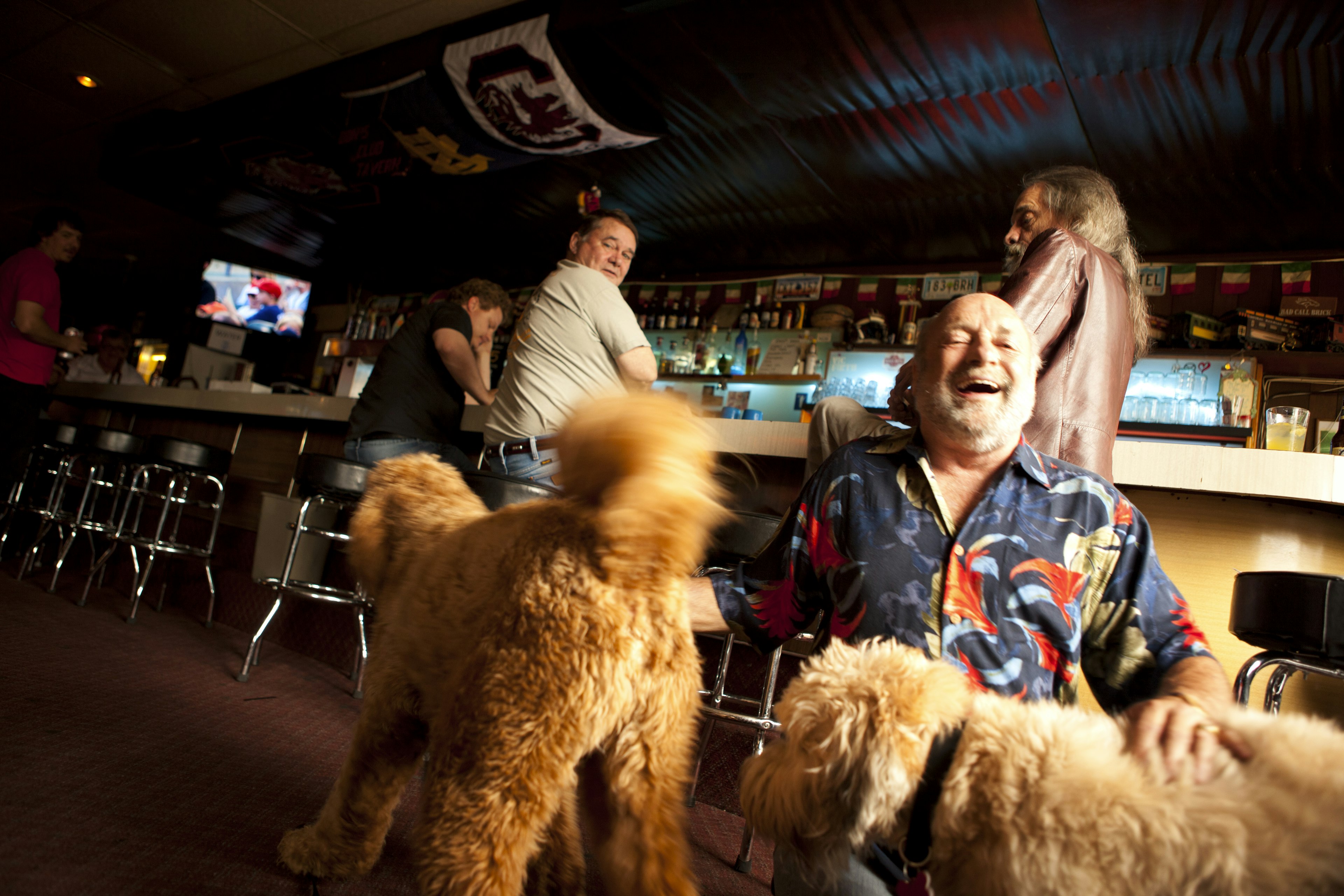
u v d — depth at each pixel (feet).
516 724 3.06
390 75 15.66
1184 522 6.97
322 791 5.82
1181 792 1.80
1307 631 4.51
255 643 8.82
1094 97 12.48
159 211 24.95
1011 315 3.61
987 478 3.68
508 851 3.00
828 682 2.29
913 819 2.09
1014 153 14.26
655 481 3.12
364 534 4.36
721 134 15.47
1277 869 1.62
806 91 13.70
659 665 3.26
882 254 19.43
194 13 15.84
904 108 13.69
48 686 7.14
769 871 5.72
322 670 9.89
